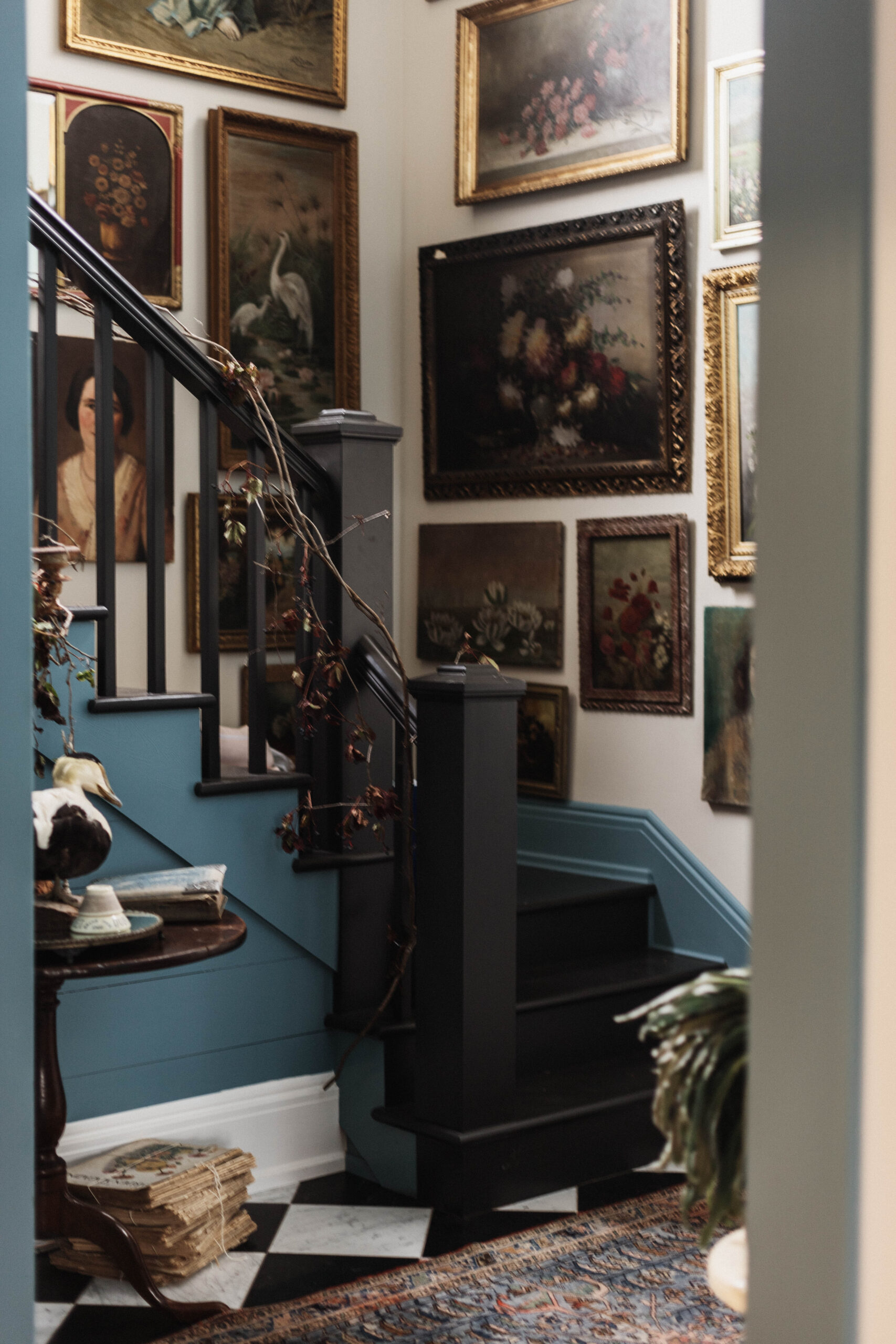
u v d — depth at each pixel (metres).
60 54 4.78
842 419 1.06
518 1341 2.93
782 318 1.10
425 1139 3.72
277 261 5.29
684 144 4.66
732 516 4.56
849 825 1.06
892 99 1.06
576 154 5.01
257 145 5.23
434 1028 3.68
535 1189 3.74
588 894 4.66
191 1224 3.23
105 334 3.56
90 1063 3.60
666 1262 3.31
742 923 4.59
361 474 4.05
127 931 2.96
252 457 3.91
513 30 5.20
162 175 5.01
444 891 3.64
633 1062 4.25
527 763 5.25
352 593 3.99
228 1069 3.85
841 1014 1.07
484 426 5.39
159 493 3.70
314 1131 3.97
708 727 4.64
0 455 1.54
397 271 5.71
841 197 1.07
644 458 4.83
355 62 5.54
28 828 1.56
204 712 3.80
